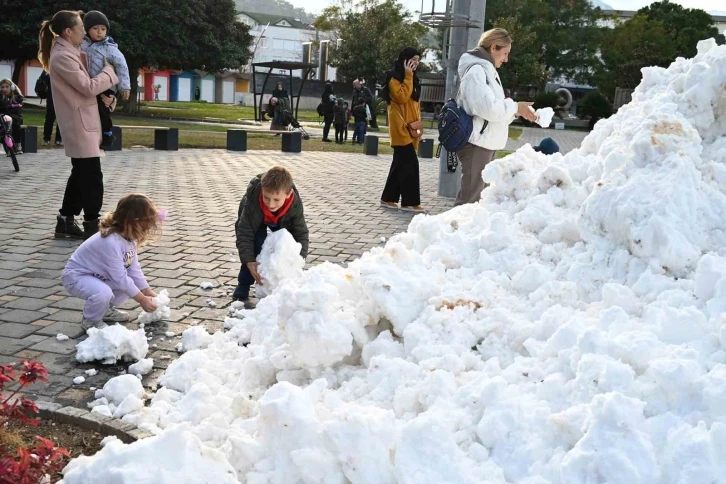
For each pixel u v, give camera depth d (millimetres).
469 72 7406
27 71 58906
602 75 63125
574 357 2936
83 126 7387
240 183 12836
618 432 2389
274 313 4488
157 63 38969
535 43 65875
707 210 3771
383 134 32500
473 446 2674
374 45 56375
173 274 6371
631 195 3797
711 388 2523
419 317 3635
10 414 2582
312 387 3074
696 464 2283
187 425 2836
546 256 4148
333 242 7961
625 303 3406
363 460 2529
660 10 70562
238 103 84562
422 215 4809
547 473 2496
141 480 2281
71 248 7227
